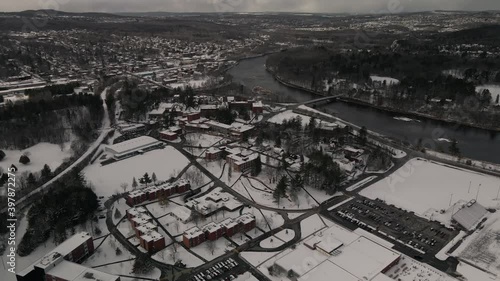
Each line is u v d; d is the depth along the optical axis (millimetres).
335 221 182375
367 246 156250
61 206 171125
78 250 149000
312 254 153125
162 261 152875
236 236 169875
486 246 162625
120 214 184250
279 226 177750
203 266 150500
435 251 160750
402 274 144750
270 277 144125
